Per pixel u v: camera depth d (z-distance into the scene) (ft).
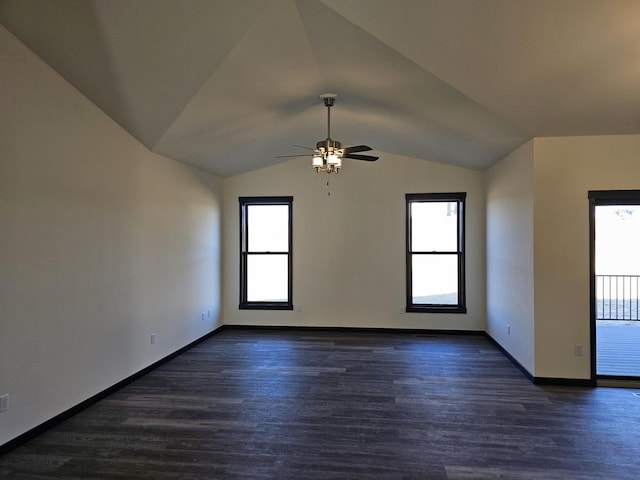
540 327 13.89
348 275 22.13
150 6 8.67
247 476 8.50
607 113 12.25
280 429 10.62
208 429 10.62
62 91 10.95
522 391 13.28
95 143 12.28
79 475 8.55
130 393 13.15
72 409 11.34
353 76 12.00
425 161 21.54
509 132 14.06
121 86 11.39
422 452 9.45
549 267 13.84
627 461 9.07
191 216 18.84
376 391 13.30
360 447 9.69
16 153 9.54
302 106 14.61
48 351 10.51
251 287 22.98
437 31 9.23
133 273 14.26
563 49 9.44
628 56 9.57
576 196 13.74
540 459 9.14
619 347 16.61
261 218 22.93
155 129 13.88
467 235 21.22
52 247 10.61
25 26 9.19
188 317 18.51
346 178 22.12
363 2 8.57
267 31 9.63
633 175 13.50
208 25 9.34
